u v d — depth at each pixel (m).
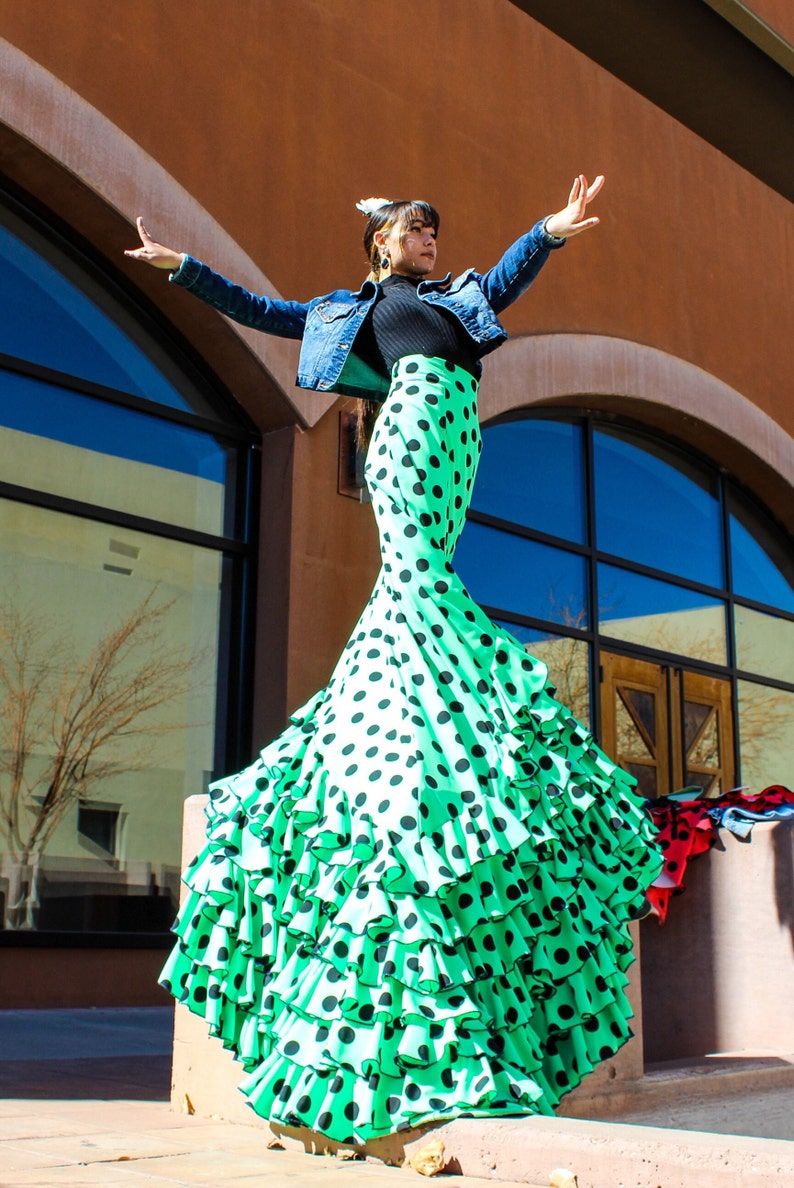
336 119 7.27
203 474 6.80
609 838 2.68
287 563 6.63
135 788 6.25
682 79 10.53
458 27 8.24
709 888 4.23
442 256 7.76
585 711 8.62
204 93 6.60
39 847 5.84
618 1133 2.05
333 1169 2.16
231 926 2.56
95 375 6.41
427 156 7.80
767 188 10.88
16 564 6.00
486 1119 2.17
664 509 9.64
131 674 6.33
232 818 2.64
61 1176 2.00
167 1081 3.38
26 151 5.78
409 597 2.68
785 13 10.34
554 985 2.48
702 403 9.36
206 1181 2.00
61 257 6.36
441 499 2.79
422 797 2.40
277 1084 2.34
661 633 9.36
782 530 10.72
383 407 2.86
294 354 6.79
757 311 10.38
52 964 5.75
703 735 9.48
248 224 6.67
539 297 8.34
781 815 4.12
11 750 5.84
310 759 2.62
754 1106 3.45
